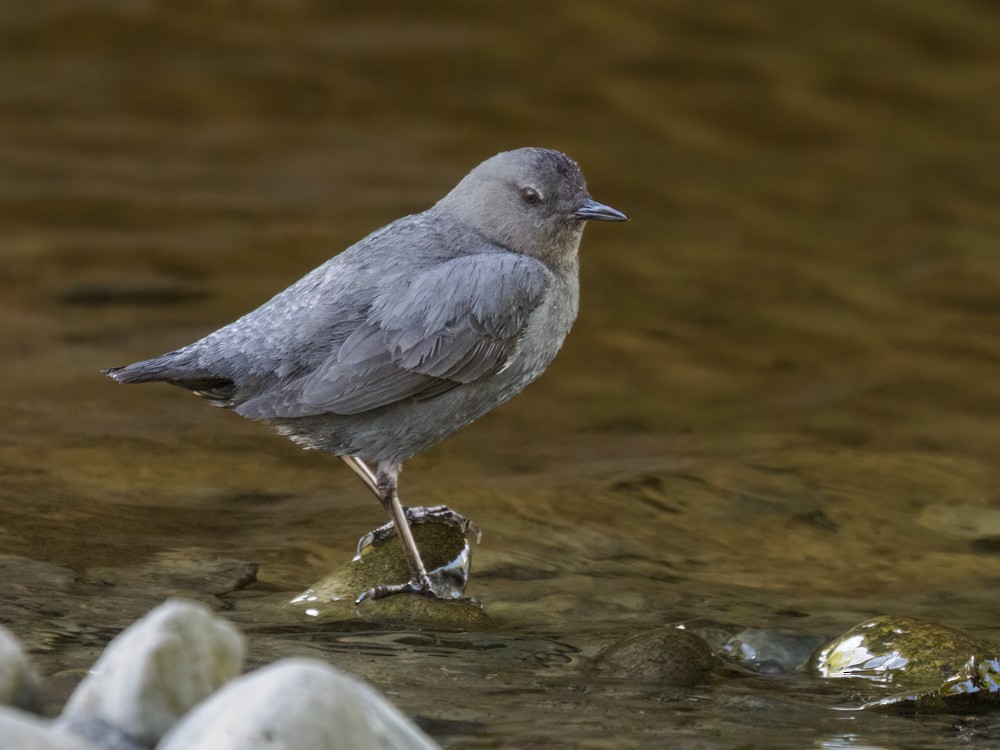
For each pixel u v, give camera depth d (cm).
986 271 1816
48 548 906
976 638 782
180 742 452
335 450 920
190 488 1062
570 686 714
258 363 882
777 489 1120
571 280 981
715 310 1647
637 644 767
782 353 1513
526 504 1069
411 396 893
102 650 721
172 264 1717
